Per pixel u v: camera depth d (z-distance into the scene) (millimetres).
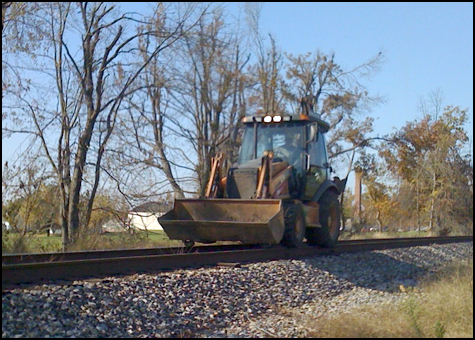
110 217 18453
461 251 19953
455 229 32438
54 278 8078
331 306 9516
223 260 11062
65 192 17766
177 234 12570
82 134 18250
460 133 31344
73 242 15039
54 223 17500
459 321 8109
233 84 25531
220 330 7672
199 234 12344
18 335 5910
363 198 37656
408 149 31250
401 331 7414
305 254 13539
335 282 11422
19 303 6516
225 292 8938
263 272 10445
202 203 12664
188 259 10312
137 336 6770
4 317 6172
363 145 31797
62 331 6258
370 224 34469
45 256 9797
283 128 14234
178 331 7262
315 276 11320
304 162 13961
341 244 15875
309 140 13789
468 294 9094
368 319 7723
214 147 24734
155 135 21766
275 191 12836
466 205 31688
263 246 13562
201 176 23266
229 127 25422
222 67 24047
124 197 18469
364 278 12453
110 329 6719
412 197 32750
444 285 10117
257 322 8188
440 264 16500
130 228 17547
